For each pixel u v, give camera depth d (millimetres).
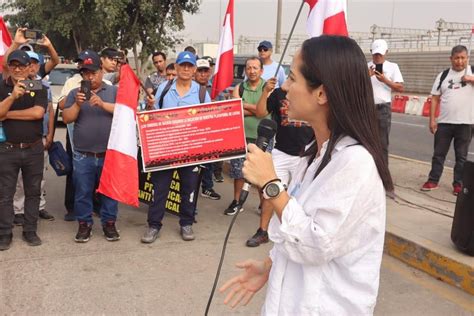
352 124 1420
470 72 6320
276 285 1542
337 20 4168
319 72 1432
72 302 3535
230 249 4707
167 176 4852
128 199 4703
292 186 1661
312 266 1458
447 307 3598
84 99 4590
